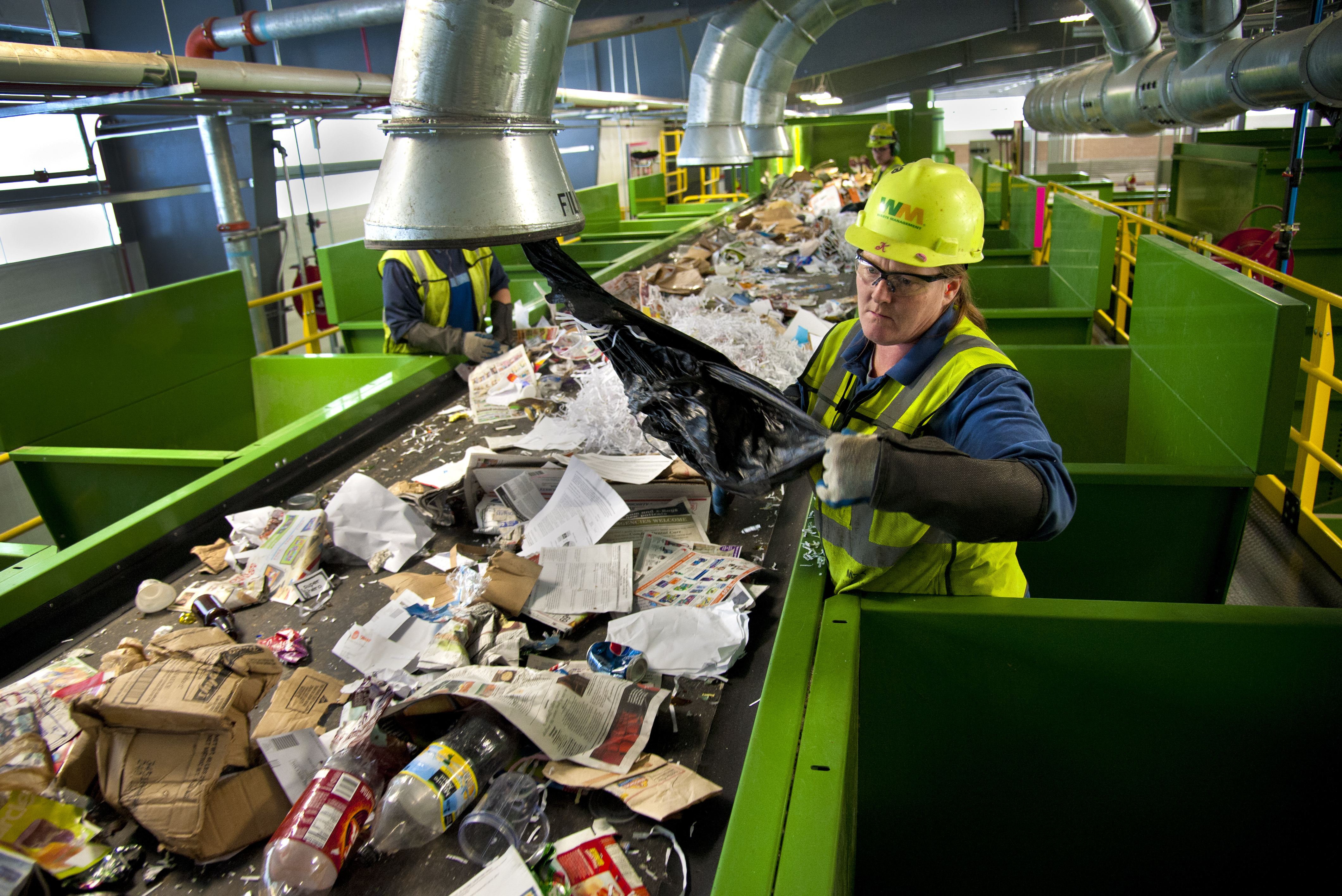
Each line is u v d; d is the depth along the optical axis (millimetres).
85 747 1114
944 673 1454
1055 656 1415
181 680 1137
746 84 6133
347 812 1034
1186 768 1473
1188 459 2736
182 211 8117
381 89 4586
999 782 1540
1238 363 2342
